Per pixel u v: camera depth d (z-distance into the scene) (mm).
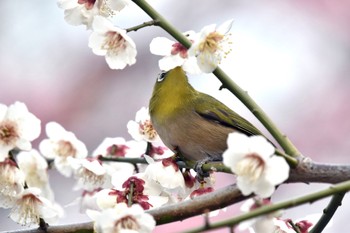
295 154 2008
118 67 2043
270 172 1970
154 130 2109
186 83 2133
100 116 2480
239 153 1971
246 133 2143
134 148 2115
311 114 2455
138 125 2107
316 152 2400
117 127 2469
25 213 2031
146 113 2115
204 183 2062
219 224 1944
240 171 1969
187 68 2027
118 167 2111
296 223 2043
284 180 1988
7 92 2479
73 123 2465
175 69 2125
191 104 2125
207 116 2127
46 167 2105
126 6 2047
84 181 2088
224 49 2012
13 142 2025
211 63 2010
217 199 2008
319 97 2479
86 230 2027
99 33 2041
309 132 2426
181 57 2029
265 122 2016
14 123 2025
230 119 2135
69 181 2369
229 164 1972
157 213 2010
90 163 2074
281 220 2029
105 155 2117
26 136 2027
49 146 2109
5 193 2031
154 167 2039
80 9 2051
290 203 1949
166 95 2119
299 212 2361
